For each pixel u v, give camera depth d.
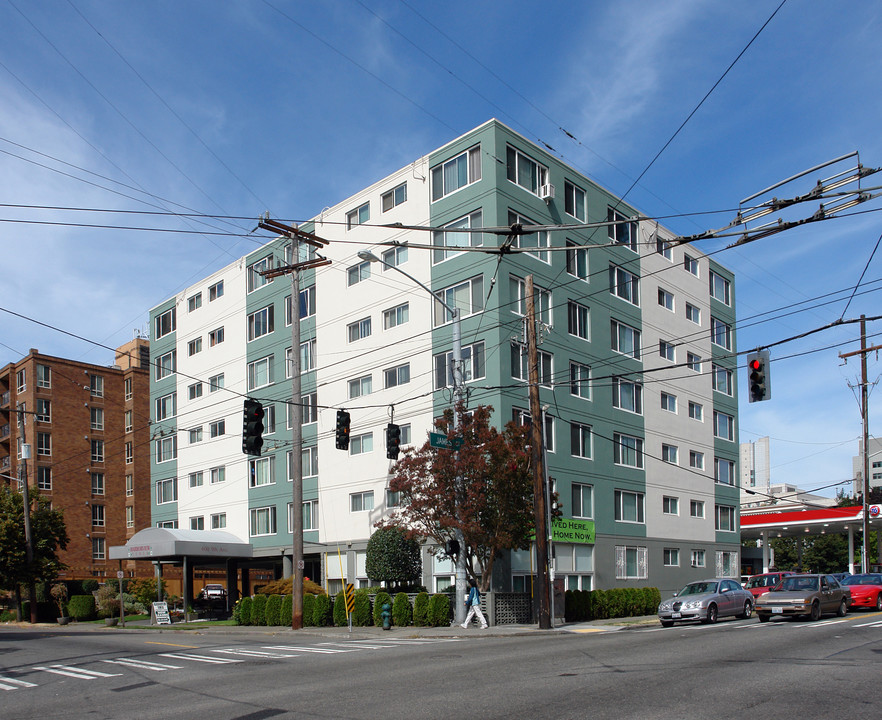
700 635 20.38
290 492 42.09
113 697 13.24
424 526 29.78
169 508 51.47
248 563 47.00
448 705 10.91
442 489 26.67
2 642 27.08
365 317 38.81
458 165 35.19
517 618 28.66
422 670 14.87
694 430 45.97
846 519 52.34
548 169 36.59
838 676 12.28
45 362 62.78
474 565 32.19
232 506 46.19
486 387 30.36
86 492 63.28
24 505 46.59
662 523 41.84
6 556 45.28
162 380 53.78
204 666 17.08
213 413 48.59
